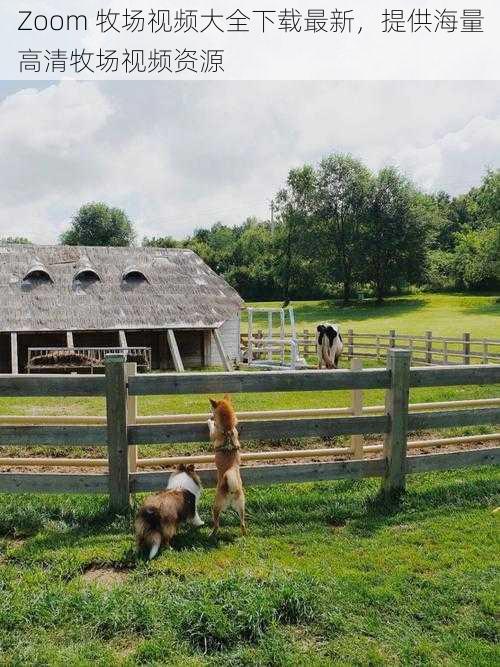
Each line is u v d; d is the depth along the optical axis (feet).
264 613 12.16
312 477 19.71
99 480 18.56
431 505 19.45
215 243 335.47
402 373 19.88
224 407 18.20
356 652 11.44
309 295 241.96
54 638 11.85
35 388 18.20
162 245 293.84
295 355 69.05
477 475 22.76
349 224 205.05
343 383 19.71
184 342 85.35
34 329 73.41
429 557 15.53
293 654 11.34
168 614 12.42
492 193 190.29
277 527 17.83
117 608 12.55
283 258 221.25
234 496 17.01
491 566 14.89
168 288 86.94
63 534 17.04
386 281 206.08
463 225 277.23
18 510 18.38
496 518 18.31
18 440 18.31
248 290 248.11
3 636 11.72
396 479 20.11
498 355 60.13
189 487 17.52
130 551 15.57
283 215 218.18
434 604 13.12
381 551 15.90
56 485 18.52
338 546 16.34
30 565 15.02
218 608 12.21
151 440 18.67
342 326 143.54
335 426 19.65
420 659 11.26
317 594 13.12
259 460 23.48
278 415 22.11
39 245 90.74
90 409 38.75
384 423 20.01
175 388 18.81
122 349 73.05
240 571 14.23
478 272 204.33
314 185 211.00
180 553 15.67
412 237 200.85
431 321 145.07
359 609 12.94
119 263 90.43
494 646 11.58
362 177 204.23
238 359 87.40
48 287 81.66
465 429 29.27
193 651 11.46
